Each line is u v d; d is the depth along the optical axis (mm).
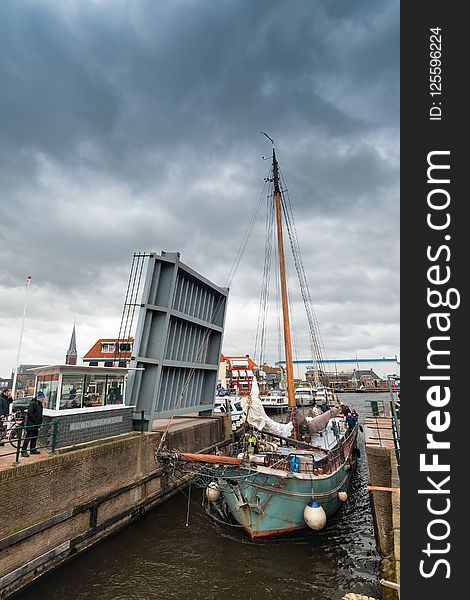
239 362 91312
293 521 13016
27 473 10250
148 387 18078
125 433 16500
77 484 11961
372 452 14688
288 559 12000
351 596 8258
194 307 22156
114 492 13430
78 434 13711
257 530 12828
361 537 13625
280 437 14977
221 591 10320
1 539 9250
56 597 9852
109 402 16125
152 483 15977
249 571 11266
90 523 12242
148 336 18438
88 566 11336
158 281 19031
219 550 12453
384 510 12250
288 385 20250
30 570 9938
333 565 11719
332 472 14453
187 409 22000
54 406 13422
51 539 10727
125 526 13953
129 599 9875
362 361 146625
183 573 11086
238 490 12906
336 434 19594
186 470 13539
